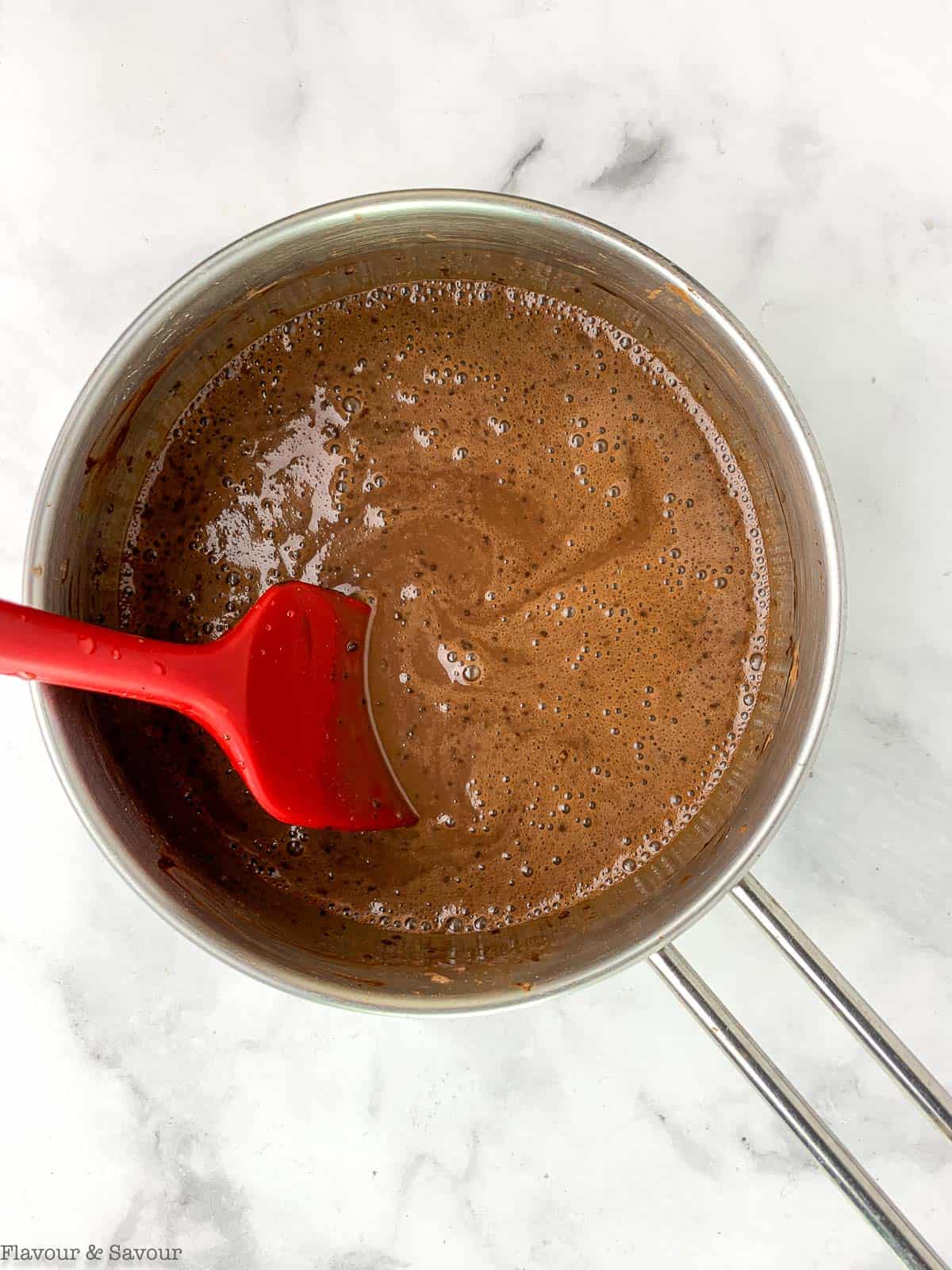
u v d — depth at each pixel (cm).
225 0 37
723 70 36
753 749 32
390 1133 36
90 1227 37
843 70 36
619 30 36
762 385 29
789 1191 35
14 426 37
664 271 29
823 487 28
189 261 37
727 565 33
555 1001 36
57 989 37
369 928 32
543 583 33
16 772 37
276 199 37
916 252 36
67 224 37
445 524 33
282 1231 36
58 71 37
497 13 36
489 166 36
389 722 32
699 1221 36
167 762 33
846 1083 35
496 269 32
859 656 36
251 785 29
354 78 37
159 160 37
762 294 36
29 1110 37
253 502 33
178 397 33
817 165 36
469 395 33
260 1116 36
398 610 33
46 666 27
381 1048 36
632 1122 36
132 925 37
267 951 29
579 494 33
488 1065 36
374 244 31
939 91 36
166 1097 37
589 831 32
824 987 28
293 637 30
